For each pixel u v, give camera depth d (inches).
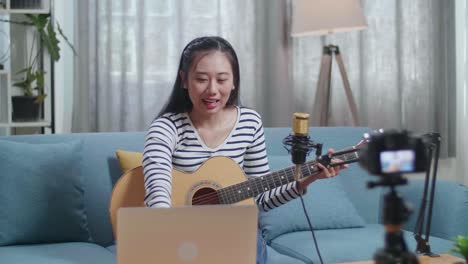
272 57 137.8
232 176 81.7
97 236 93.3
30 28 127.3
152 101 134.0
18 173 86.7
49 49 120.6
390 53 144.8
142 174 86.4
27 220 86.0
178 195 79.7
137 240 49.2
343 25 128.6
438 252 87.0
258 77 139.1
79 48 127.6
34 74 125.0
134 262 49.3
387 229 34.2
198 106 80.2
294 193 78.4
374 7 143.7
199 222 50.2
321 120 136.3
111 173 95.0
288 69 139.3
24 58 128.0
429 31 145.8
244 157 86.0
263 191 78.6
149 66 133.5
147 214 49.2
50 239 88.0
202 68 78.9
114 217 84.8
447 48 147.6
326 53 134.8
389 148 32.6
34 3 120.6
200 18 135.6
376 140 32.9
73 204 89.1
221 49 80.4
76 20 128.0
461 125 150.9
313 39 141.9
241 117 85.1
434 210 96.2
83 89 128.0
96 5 128.9
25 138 93.1
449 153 149.7
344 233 95.8
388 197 33.7
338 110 144.6
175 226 49.8
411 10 145.4
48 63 125.3
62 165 89.1
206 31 136.1
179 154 81.8
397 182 33.0
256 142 85.5
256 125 85.7
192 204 79.7
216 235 50.6
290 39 140.0
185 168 81.7
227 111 85.0
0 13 118.2
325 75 134.8
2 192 85.9
